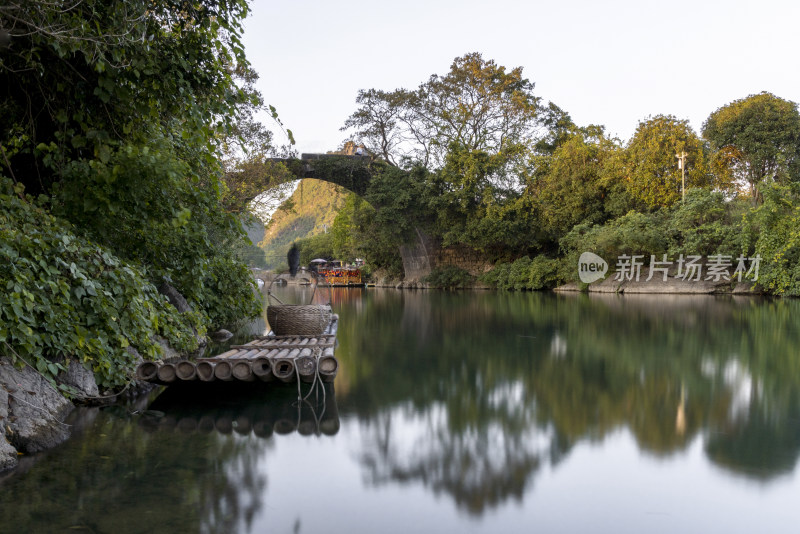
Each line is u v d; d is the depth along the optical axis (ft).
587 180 77.61
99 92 14.07
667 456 8.96
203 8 14.56
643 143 69.87
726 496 7.35
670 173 68.18
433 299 59.88
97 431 10.64
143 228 17.15
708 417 11.39
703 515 6.79
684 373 16.35
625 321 32.12
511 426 10.86
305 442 9.95
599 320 33.06
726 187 83.15
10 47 13.28
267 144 55.72
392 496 7.48
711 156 81.56
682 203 62.69
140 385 14.07
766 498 7.27
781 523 6.55
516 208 81.66
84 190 15.34
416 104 93.71
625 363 18.17
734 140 83.82
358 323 33.17
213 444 9.86
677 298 53.62
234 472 8.42
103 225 16.06
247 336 25.75
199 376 13.05
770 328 27.68
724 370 16.78
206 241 20.99
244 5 14.98
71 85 15.16
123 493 7.55
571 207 76.59
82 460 8.92
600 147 79.10
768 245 53.72
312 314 18.15
